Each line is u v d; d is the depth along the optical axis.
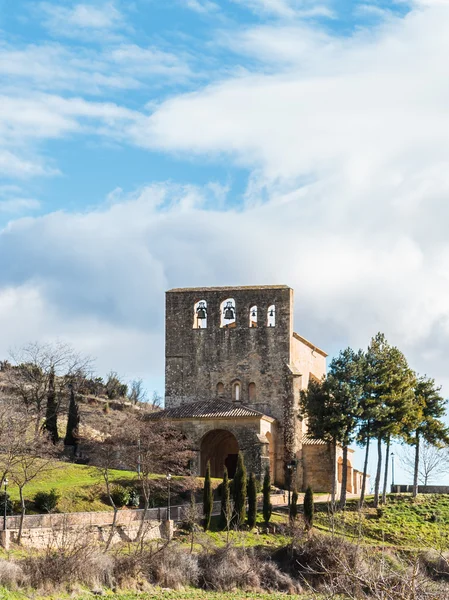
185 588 68.81
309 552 75.00
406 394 99.31
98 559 66.19
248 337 111.62
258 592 69.44
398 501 100.50
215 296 113.31
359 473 121.50
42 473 90.06
